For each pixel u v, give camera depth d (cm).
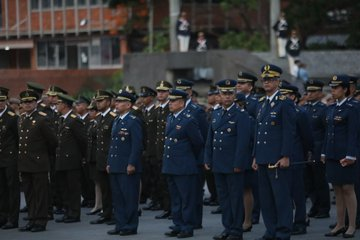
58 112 1869
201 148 1534
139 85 3600
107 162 1582
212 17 4522
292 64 3322
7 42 3144
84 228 1664
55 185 1911
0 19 3155
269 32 4291
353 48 3731
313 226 1645
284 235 1379
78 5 3997
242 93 1628
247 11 4431
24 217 1889
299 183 1538
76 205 1767
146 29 4388
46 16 3472
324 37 3912
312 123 1764
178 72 3556
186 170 1508
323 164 1742
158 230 1614
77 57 3962
